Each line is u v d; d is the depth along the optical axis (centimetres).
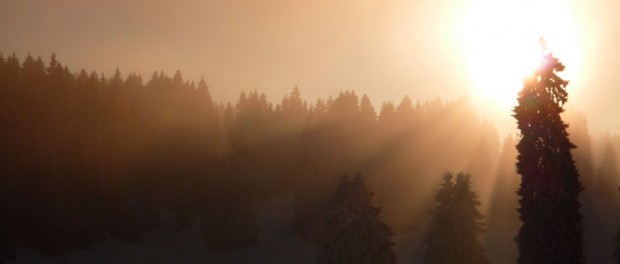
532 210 2031
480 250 3738
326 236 3033
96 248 5934
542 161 2009
